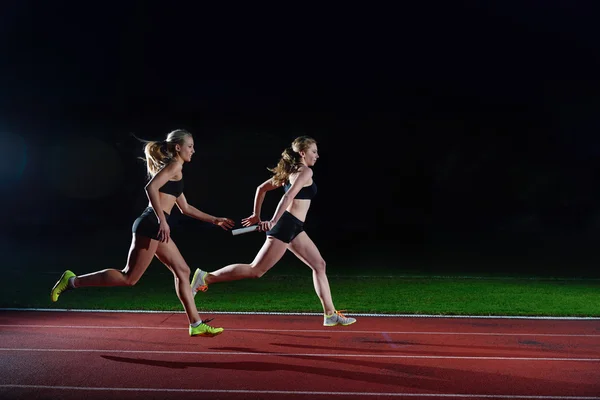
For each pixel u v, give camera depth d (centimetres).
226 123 3484
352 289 1090
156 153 566
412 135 3462
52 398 436
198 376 494
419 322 757
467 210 3453
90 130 3391
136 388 461
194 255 1825
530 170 3406
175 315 775
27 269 1396
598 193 3338
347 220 3491
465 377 505
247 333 670
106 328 683
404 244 2433
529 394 463
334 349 598
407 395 456
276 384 477
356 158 3488
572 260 1784
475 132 3431
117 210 3400
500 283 1198
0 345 595
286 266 1520
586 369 536
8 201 3347
